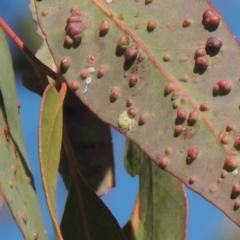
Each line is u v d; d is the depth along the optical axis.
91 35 0.35
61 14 0.35
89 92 0.34
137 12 0.35
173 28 0.35
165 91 0.34
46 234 0.35
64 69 0.35
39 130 0.33
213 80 0.34
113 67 0.35
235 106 0.34
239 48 0.34
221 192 0.34
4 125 0.36
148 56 0.35
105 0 0.35
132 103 0.34
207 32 0.35
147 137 0.34
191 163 0.34
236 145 0.34
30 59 0.35
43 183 0.33
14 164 0.35
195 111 0.34
